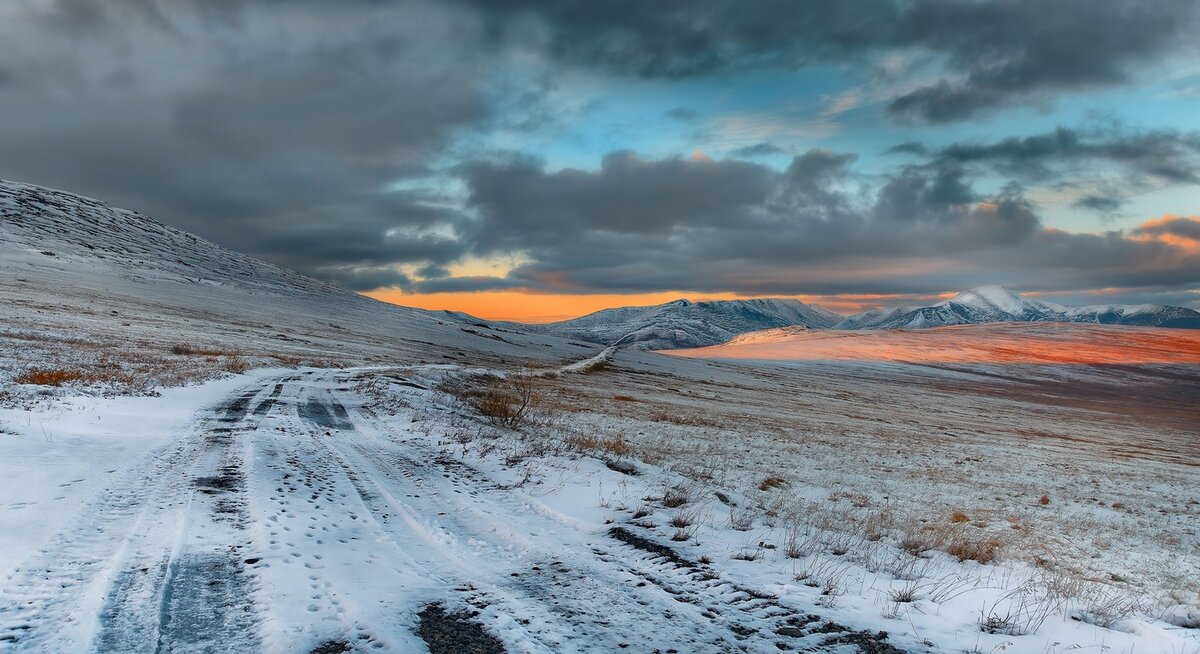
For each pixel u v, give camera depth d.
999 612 5.29
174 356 35.94
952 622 5.04
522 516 8.43
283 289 117.31
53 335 36.53
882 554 7.30
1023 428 52.31
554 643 4.40
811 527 8.71
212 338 52.47
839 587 5.84
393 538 7.05
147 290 78.88
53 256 87.25
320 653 4.08
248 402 20.59
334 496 8.83
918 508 14.00
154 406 17.06
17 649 3.88
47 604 4.57
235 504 7.88
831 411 51.38
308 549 6.31
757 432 29.11
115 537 6.25
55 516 6.71
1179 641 4.70
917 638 4.68
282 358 45.06
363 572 5.78
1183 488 22.52
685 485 10.94
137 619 4.47
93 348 33.53
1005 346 156.50
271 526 6.95
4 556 5.41
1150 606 5.89
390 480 10.32
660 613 5.05
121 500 7.68
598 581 5.83
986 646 4.55
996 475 22.11
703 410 39.59
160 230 137.50
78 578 5.10
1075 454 33.56
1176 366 135.12
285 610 4.71
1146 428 62.53
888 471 20.64
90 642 4.05
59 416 13.02
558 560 6.47
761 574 6.14
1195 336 170.25
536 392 38.25
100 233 115.44
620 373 73.75
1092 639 4.72
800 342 163.88
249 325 69.44
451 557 6.49
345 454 12.55
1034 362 138.50
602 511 8.63
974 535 10.30
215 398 20.86
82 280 75.00
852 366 126.06
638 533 7.52
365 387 29.45
